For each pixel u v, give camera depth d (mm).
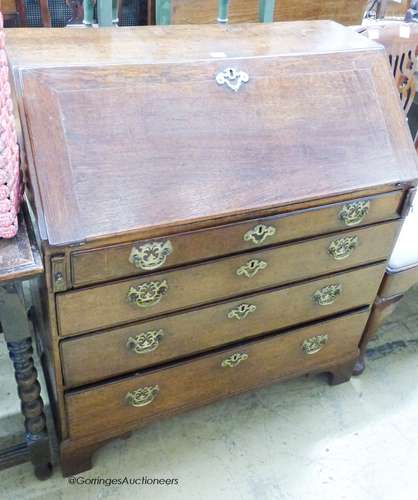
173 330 1061
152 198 878
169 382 1149
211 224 934
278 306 1167
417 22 1611
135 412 1164
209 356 1158
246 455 1305
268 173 963
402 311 1773
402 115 1111
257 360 1252
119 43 1016
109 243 861
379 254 1215
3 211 804
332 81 1045
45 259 835
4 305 874
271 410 1416
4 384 1411
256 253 1023
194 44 1042
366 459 1322
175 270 959
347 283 1229
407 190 1121
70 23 1661
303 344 1298
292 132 995
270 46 1063
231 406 1416
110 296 931
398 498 1247
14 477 1210
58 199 824
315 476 1275
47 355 1173
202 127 930
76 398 1050
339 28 1242
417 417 1436
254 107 972
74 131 850
